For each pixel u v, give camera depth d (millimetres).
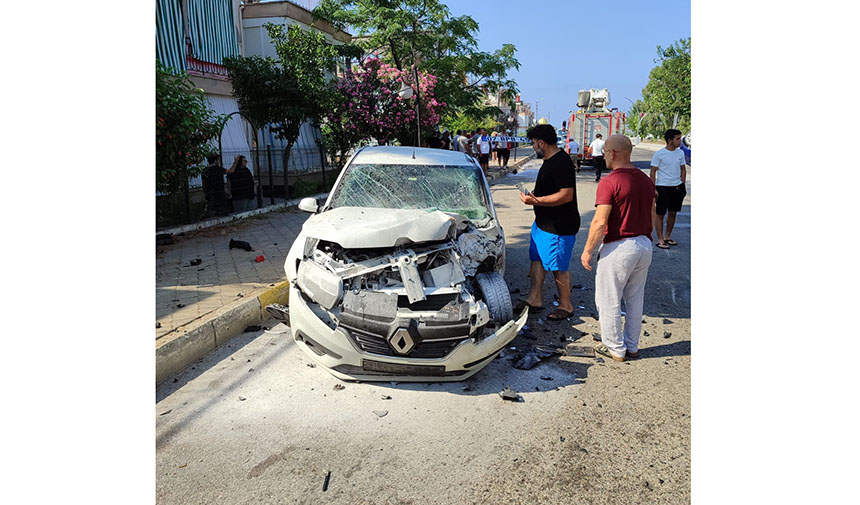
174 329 4504
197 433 3418
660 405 3795
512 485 2920
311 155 16156
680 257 8047
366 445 3301
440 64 19109
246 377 4203
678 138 8367
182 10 12648
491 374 4293
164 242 8086
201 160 8906
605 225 4227
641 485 2920
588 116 25016
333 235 4047
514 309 5750
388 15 17484
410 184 5316
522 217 11570
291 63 13945
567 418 3623
